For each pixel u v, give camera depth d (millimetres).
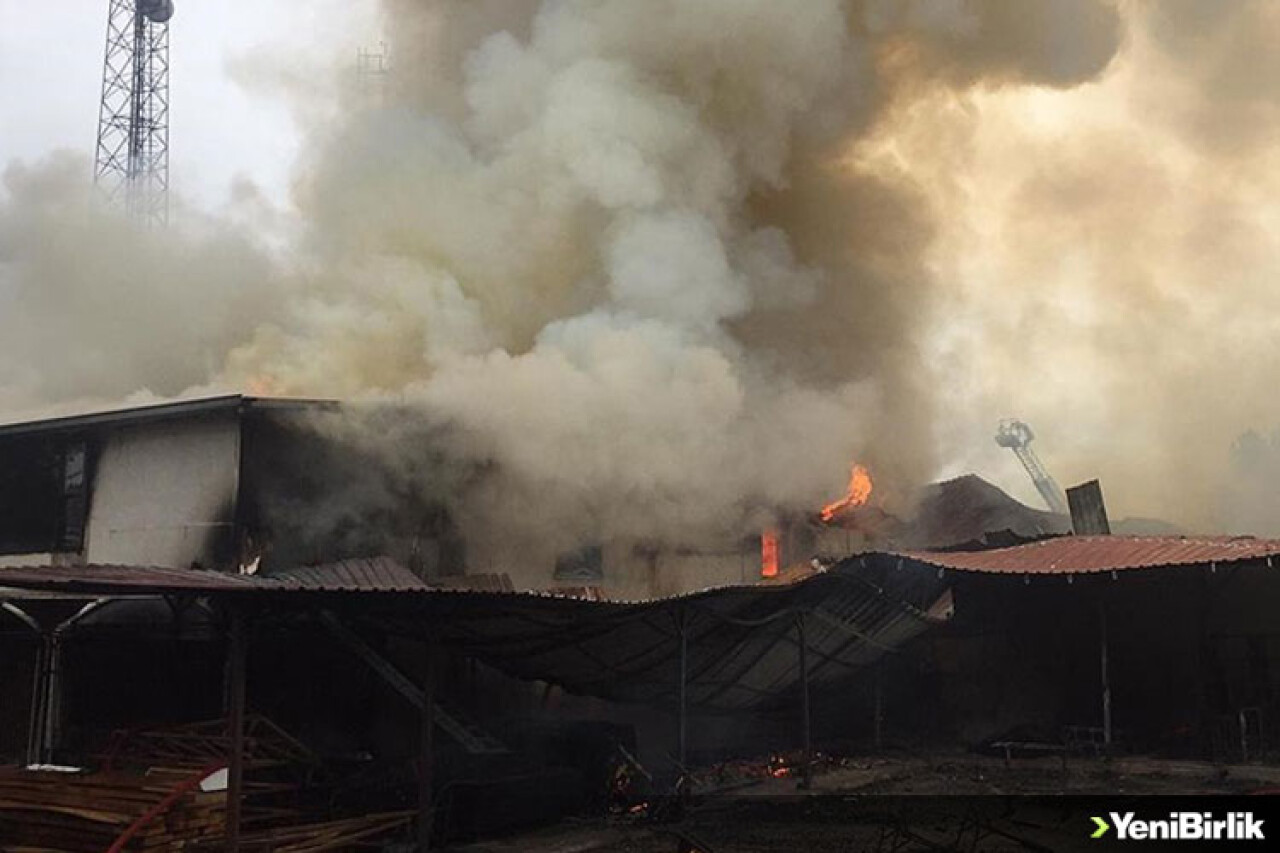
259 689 15766
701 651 16422
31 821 11062
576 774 15266
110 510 19141
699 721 20734
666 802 15047
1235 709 21203
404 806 13523
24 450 20172
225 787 11852
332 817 13039
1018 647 23406
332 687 16297
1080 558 19859
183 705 15820
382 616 12633
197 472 18422
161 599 16203
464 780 13703
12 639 16766
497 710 18578
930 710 23109
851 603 18047
